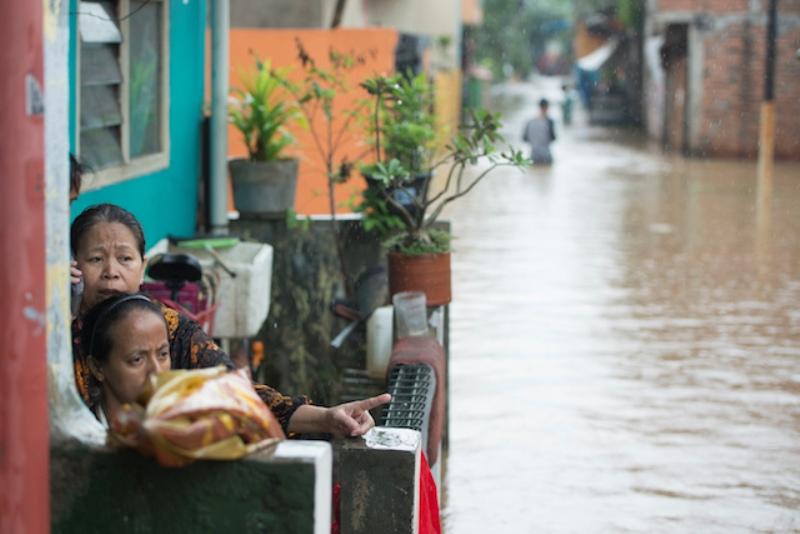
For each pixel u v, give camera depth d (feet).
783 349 39.88
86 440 10.39
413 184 30.99
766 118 101.91
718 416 32.12
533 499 25.93
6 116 9.57
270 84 34.30
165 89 29.96
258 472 10.03
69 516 10.43
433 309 26.50
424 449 18.90
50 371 10.55
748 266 56.29
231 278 26.11
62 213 10.70
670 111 141.59
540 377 35.99
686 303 47.57
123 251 13.83
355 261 33.53
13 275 9.69
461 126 27.07
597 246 62.49
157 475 10.19
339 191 43.37
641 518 24.89
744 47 123.54
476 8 183.52
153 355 11.89
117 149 26.25
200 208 34.27
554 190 91.35
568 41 377.30
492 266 56.18
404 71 72.13
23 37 9.62
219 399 9.61
